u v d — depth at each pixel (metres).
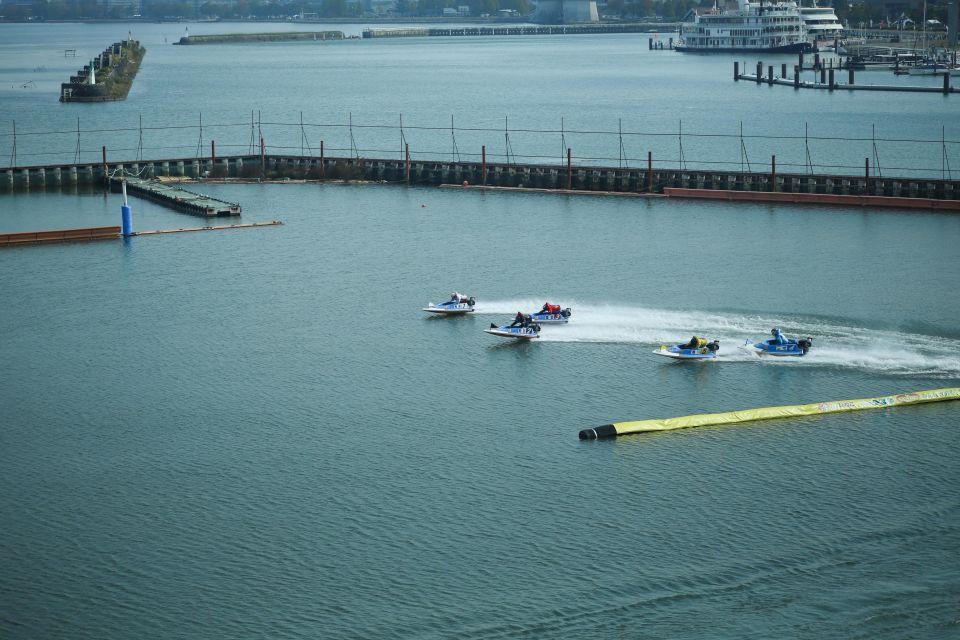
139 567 70.69
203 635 64.25
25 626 65.19
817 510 75.81
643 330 111.56
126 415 93.62
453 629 64.31
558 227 161.50
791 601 66.31
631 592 67.31
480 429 89.38
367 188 199.75
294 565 70.56
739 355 103.94
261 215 173.00
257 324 116.50
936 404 92.75
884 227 155.88
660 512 75.94
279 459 84.81
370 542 72.94
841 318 114.12
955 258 137.62
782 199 176.25
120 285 131.88
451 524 74.88
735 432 87.81
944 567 69.25
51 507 78.19
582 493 78.62
